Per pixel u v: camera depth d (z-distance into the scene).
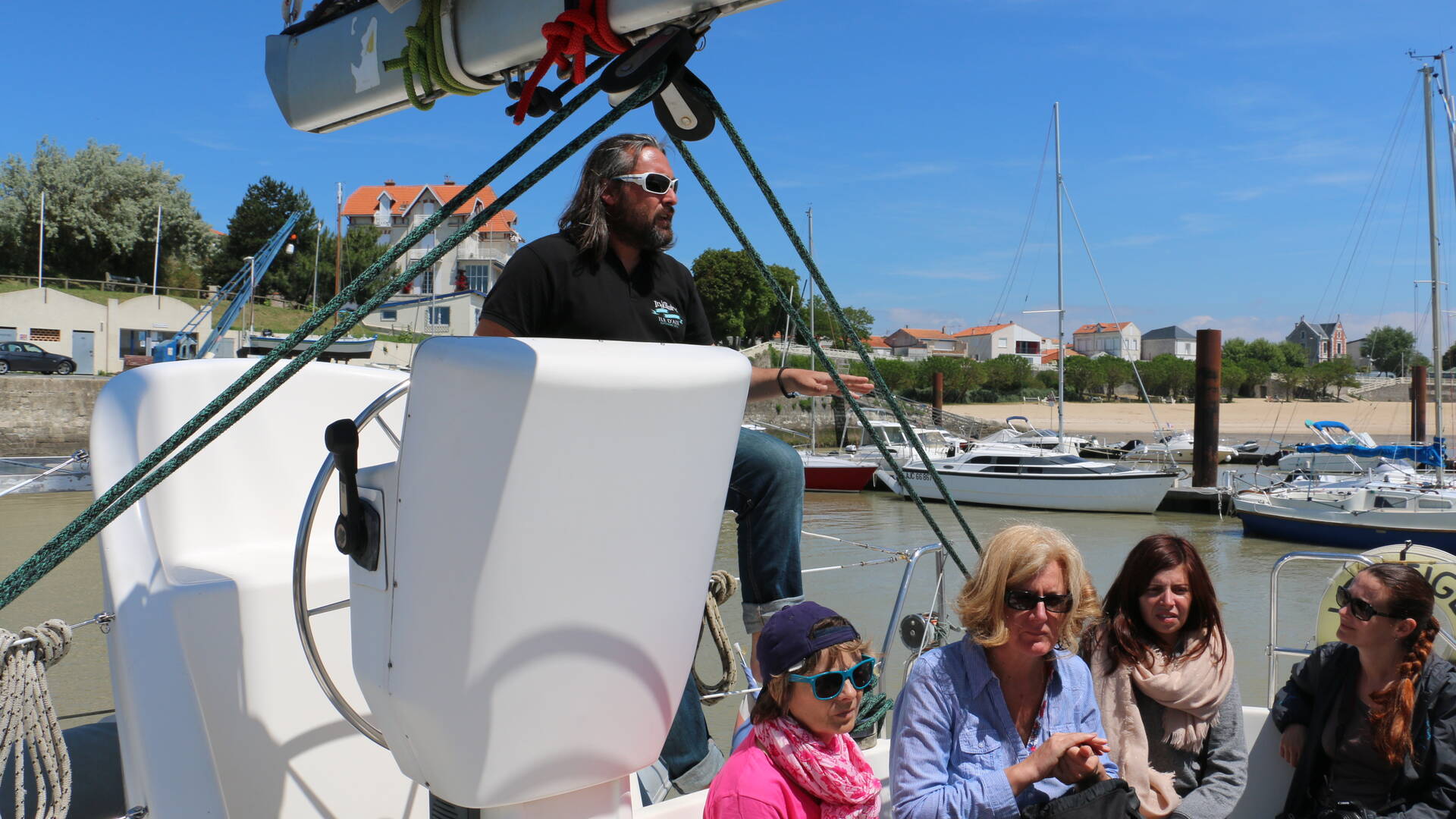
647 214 2.09
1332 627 3.31
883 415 34.69
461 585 1.21
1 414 32.12
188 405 2.08
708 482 1.40
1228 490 24.98
